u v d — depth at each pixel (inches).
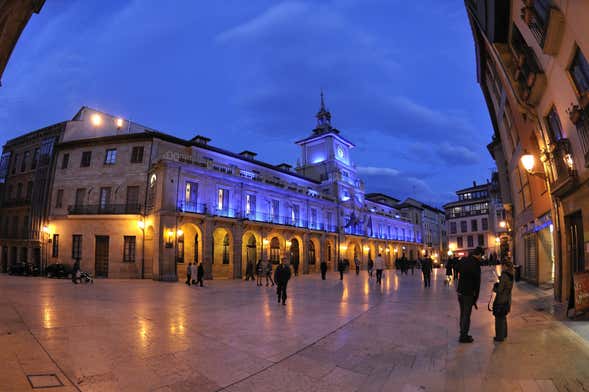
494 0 375.9
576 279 300.0
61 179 1222.9
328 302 486.6
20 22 201.3
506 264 251.1
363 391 168.4
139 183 1138.0
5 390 157.9
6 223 1343.5
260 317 363.3
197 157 1234.6
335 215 1780.3
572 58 279.9
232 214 1244.5
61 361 204.2
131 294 595.5
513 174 781.3
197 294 616.4
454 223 2810.0
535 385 161.6
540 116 406.3
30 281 829.8
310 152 2007.9
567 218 398.3
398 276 1160.2
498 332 245.8
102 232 1120.2
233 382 180.1
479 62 665.0
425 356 219.6
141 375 187.3
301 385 176.4
